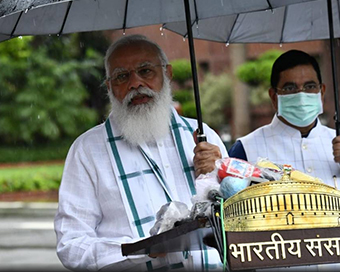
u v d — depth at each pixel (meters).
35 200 29.94
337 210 4.60
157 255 5.55
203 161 6.07
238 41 8.33
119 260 5.91
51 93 33.78
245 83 31.05
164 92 6.59
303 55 7.17
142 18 7.43
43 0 5.14
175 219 5.03
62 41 32.69
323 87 7.37
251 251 4.52
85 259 6.01
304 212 4.55
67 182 6.42
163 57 6.71
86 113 34.38
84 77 33.94
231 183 4.94
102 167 6.39
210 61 32.91
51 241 20.19
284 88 7.15
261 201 4.56
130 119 6.43
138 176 6.39
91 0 7.17
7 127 34.25
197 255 5.96
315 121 7.47
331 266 5.58
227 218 4.61
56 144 37.00
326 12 8.09
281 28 8.27
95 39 32.56
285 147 7.39
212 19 8.18
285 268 5.20
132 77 6.48
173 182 6.44
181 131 6.64
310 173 7.28
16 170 34.09
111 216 6.33
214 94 32.38
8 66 32.84
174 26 8.27
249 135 7.59
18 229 22.78
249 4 7.25
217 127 32.34
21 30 7.02
